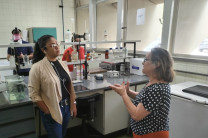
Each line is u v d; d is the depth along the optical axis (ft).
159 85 3.66
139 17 11.69
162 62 3.58
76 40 8.45
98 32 16.40
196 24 8.39
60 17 16.79
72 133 8.51
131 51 12.32
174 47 9.54
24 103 5.37
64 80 5.40
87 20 17.06
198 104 5.73
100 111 7.86
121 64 9.98
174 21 9.32
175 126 6.56
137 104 4.01
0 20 14.15
